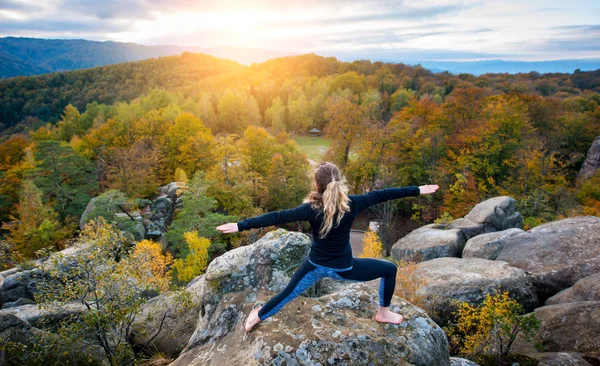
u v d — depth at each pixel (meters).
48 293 7.10
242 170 40.69
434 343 4.12
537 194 32.66
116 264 7.77
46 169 42.78
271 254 6.28
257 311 4.05
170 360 7.39
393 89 107.44
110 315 7.12
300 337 3.73
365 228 37.81
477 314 9.27
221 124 80.56
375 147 43.28
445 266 13.71
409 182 43.97
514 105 45.19
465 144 40.41
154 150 47.06
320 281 7.11
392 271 3.61
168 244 33.12
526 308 11.82
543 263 13.15
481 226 21.61
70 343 7.02
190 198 31.30
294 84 119.50
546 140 41.50
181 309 8.78
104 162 50.00
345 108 45.69
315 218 3.02
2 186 47.84
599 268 12.16
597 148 43.56
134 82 165.25
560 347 8.31
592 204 31.75
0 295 15.52
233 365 3.72
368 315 4.43
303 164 43.31
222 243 31.16
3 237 36.97
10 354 6.54
